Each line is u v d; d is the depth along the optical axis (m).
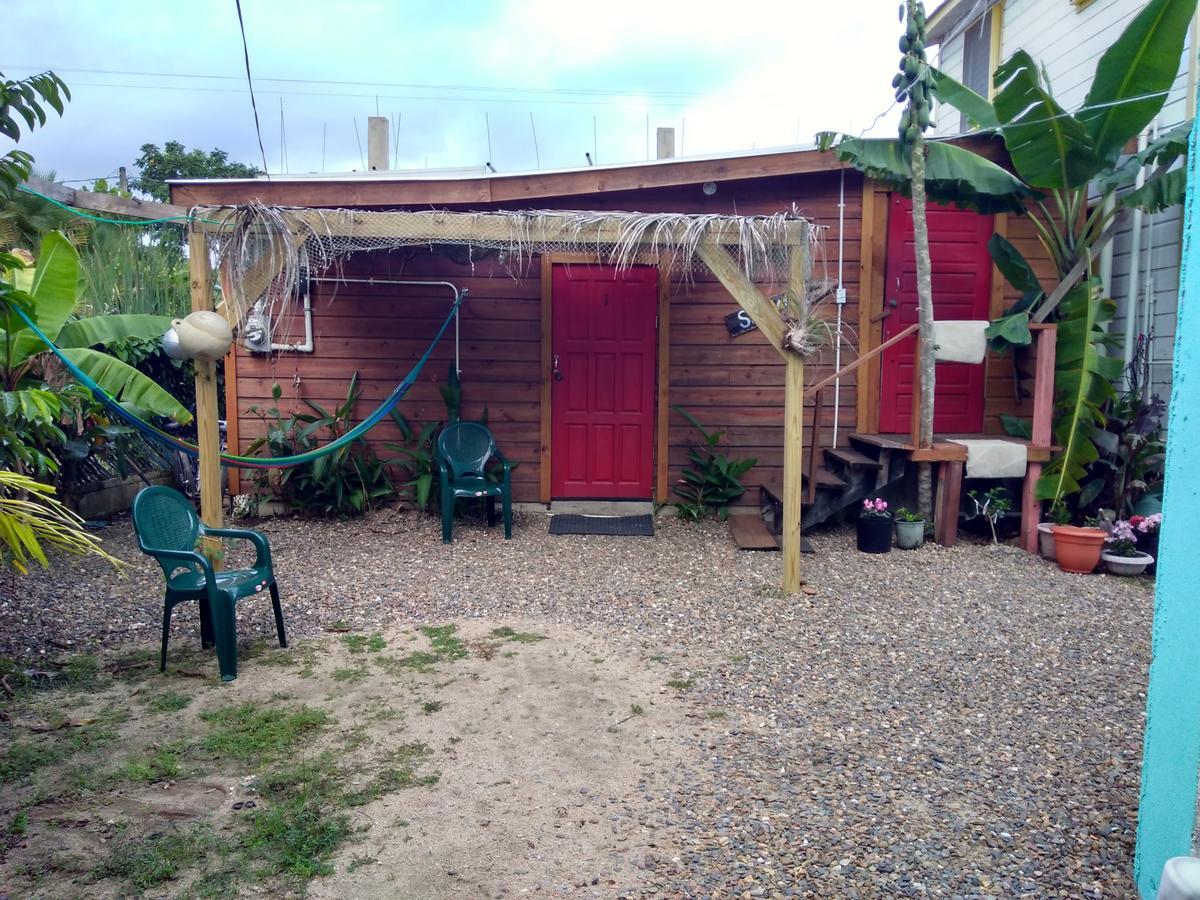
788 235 5.02
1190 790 2.03
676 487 7.52
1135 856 2.30
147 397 6.09
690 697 3.71
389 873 2.41
